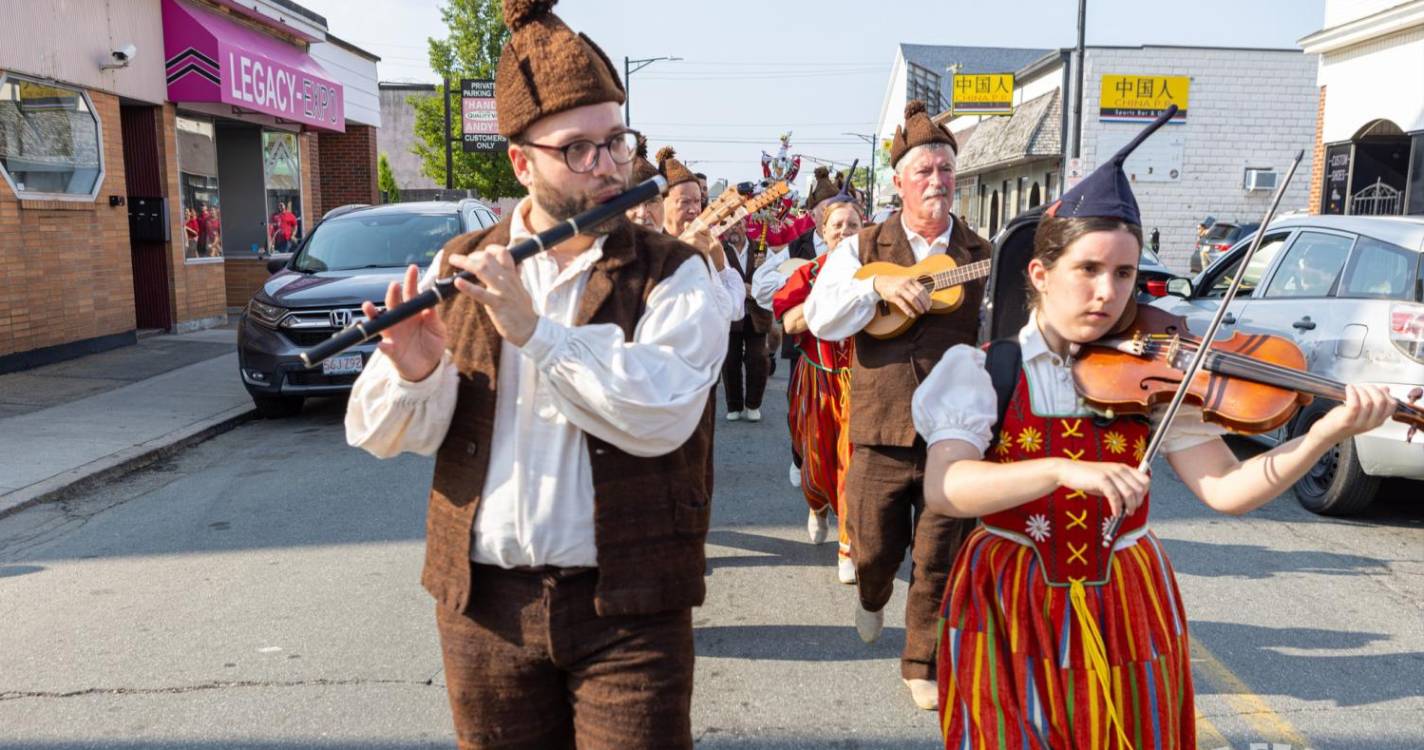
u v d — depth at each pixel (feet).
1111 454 6.97
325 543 18.26
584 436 6.49
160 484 22.86
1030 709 6.88
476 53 109.70
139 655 13.57
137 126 44.98
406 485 22.17
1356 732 11.35
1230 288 6.49
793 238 27.66
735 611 15.02
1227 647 13.56
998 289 8.82
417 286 6.40
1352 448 18.43
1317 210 55.72
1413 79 48.11
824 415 15.26
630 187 6.79
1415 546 17.80
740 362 28.32
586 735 6.64
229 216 58.08
